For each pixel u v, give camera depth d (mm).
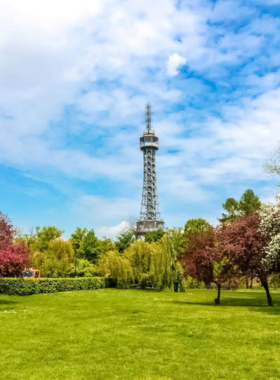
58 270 57062
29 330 15703
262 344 12695
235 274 27797
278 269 24547
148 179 168750
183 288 48281
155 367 10125
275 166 29703
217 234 28297
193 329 15734
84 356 11320
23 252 27234
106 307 25594
